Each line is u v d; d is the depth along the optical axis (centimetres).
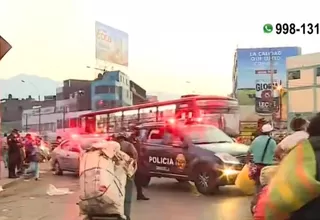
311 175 246
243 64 7744
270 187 256
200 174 1441
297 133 816
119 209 802
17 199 1412
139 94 6588
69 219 1051
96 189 780
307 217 244
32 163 2034
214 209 1153
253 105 7531
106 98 5750
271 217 249
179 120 2561
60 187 1717
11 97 5788
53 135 4788
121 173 820
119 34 6969
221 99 2728
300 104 6266
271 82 7500
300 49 7731
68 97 5491
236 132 2752
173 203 1262
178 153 1519
